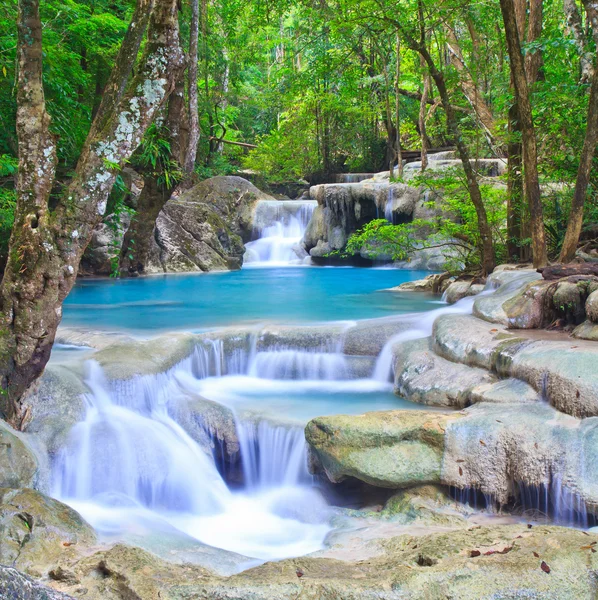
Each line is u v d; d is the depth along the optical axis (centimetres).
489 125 1407
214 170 2734
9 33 1054
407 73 2284
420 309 1060
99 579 367
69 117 1141
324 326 856
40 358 559
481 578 347
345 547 443
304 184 3020
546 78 1073
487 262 1093
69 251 545
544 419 509
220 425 643
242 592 346
